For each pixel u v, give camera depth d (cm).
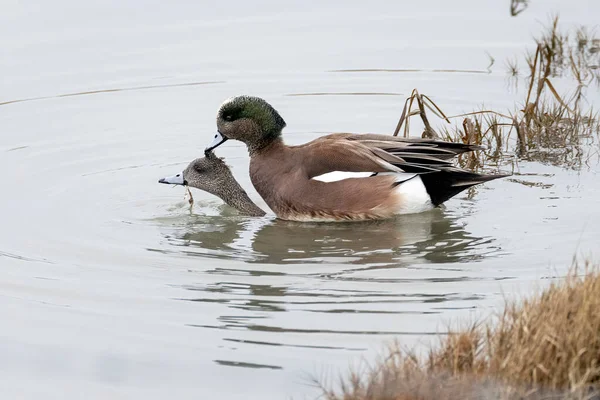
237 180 1563
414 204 1352
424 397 848
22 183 1516
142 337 1026
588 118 1681
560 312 898
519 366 857
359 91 1861
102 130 1730
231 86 1895
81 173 1561
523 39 2030
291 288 1127
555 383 850
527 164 1534
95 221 1377
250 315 1062
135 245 1285
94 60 1989
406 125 1554
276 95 1858
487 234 1281
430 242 1263
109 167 1587
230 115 1416
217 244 1288
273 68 1959
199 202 1470
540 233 1273
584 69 1880
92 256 1246
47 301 1116
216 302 1098
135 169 1582
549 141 1611
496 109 1745
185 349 995
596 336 864
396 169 1341
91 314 1080
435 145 1363
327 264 1199
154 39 2072
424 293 1098
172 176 1445
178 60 1992
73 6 2198
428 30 2098
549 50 1888
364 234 1309
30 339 1030
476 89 1841
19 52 2006
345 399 865
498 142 1598
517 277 1134
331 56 2000
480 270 1161
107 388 931
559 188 1433
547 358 859
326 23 2144
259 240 1301
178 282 1156
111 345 1010
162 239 1308
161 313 1077
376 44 2047
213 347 996
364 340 991
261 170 1408
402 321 1027
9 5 2200
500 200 1402
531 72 1866
